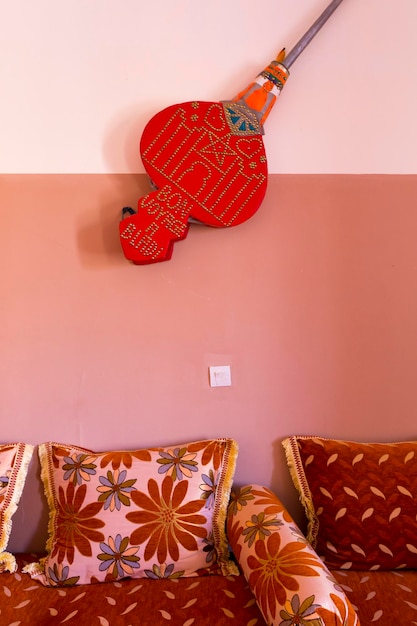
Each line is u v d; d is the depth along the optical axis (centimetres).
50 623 121
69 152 162
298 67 164
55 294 163
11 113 162
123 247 152
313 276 166
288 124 164
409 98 165
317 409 166
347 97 164
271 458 165
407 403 166
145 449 157
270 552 120
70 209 163
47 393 163
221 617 121
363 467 151
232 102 156
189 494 147
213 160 155
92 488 146
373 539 144
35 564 147
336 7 159
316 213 165
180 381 164
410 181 165
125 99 163
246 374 165
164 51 163
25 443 160
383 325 166
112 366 164
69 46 162
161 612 124
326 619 96
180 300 165
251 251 165
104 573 139
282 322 166
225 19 162
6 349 162
